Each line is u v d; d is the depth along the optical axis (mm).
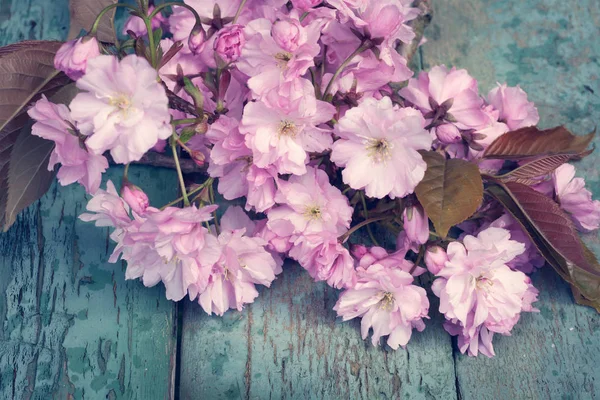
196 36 484
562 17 654
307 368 548
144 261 491
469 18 653
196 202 575
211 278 501
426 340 556
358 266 515
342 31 495
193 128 489
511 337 560
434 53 641
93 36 459
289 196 497
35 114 462
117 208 488
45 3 638
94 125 448
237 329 554
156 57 480
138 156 449
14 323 556
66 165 477
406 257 564
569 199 546
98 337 552
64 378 544
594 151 611
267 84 476
